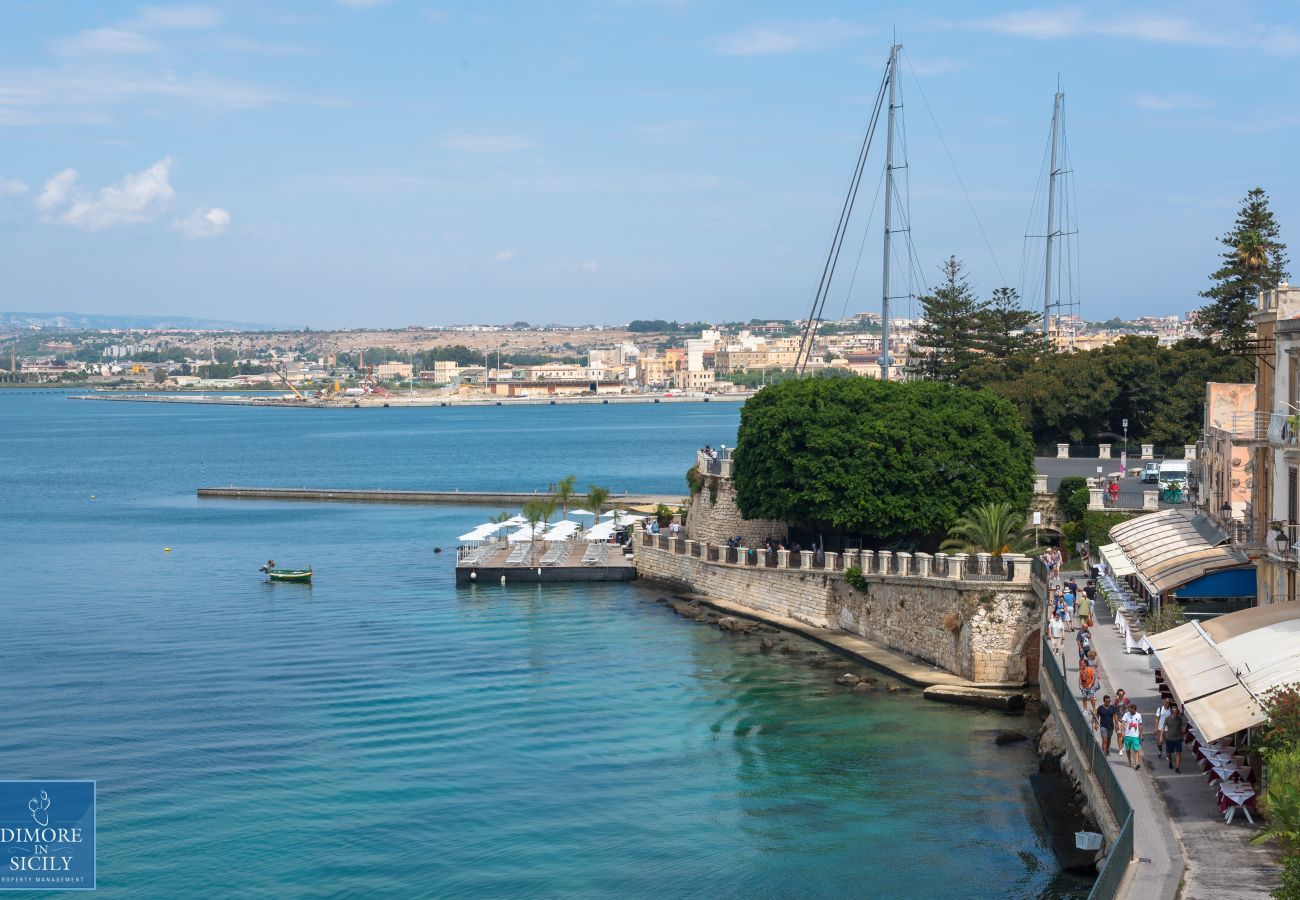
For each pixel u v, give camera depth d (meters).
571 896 49.00
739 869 51.12
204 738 68.62
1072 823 52.19
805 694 76.62
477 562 125.25
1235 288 126.19
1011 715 71.06
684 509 141.62
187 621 102.25
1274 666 43.47
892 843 53.22
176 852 53.19
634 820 56.59
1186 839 40.78
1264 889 36.56
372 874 51.09
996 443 95.31
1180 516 78.12
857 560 90.25
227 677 82.06
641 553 121.62
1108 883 34.94
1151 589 65.06
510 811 57.75
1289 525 57.09
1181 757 48.94
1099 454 125.25
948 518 93.12
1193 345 133.62
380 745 67.44
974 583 75.75
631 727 70.31
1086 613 70.56
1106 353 134.12
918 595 82.19
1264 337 63.19
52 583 124.06
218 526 175.75
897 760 63.72
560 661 86.12
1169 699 52.53
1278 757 35.97
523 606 107.81
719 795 59.50
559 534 138.25
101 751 66.38
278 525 176.62
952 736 67.38
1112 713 51.34
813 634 91.38
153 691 78.56
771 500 98.81
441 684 80.00
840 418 96.94
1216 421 80.50
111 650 90.69
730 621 96.31
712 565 107.81
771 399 101.06
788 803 58.22
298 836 54.88
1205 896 36.09
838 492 94.62
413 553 145.12
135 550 150.12
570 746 67.06
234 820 56.66
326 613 105.56
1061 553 92.31
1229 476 68.88
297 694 77.75
